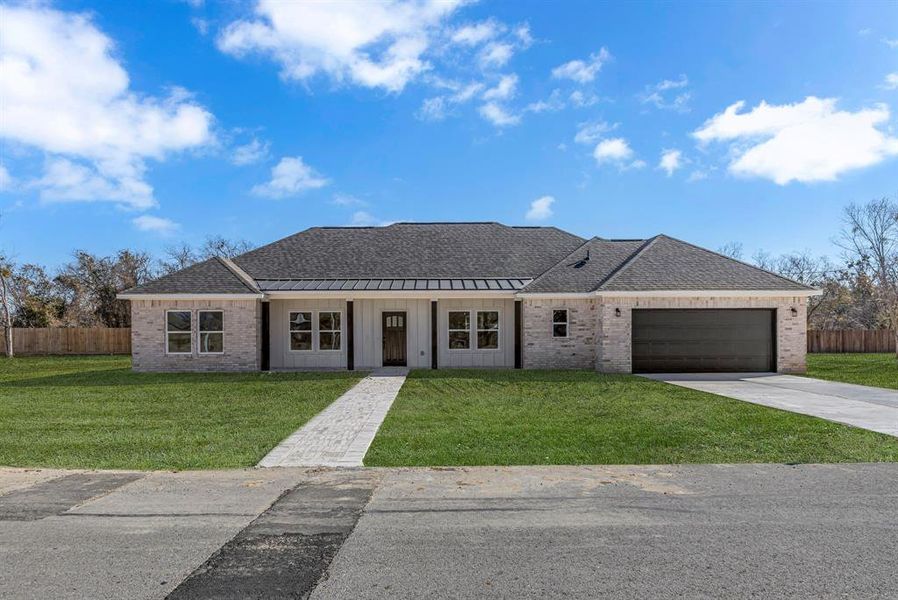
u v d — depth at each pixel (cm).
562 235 2455
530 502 559
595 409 1129
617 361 1825
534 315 1970
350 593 369
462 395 1348
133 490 605
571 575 393
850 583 379
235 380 1664
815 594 364
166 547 448
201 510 539
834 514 517
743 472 665
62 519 515
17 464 720
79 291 4006
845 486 606
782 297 1831
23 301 3662
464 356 2100
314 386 1523
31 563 419
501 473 666
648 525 491
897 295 2734
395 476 656
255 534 476
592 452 768
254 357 1928
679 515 517
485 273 2173
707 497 570
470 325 2109
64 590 375
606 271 2061
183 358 1920
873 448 783
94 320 4022
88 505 555
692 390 1412
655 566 407
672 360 1844
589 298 1961
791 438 847
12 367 2303
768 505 544
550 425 958
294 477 655
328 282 2089
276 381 1634
